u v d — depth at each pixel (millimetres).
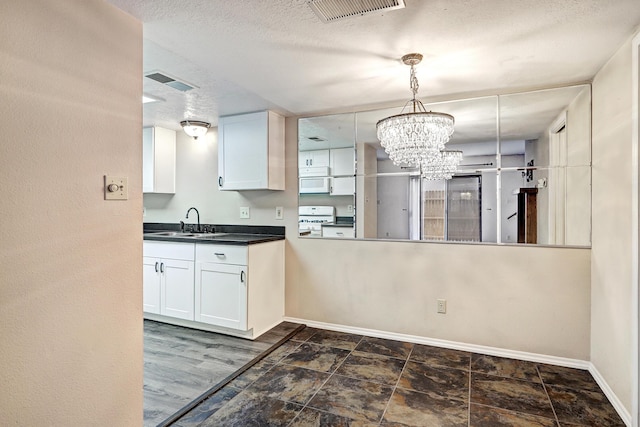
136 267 1619
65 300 1341
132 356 1603
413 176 2900
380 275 3035
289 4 1482
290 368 2451
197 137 3660
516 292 2619
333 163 3188
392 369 2438
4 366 1169
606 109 2113
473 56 1993
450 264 2801
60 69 1315
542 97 2516
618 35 1752
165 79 2365
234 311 2949
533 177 2557
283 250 3400
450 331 2812
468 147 2717
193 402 2008
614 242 2014
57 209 1312
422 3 1468
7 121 1168
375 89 2564
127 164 1572
